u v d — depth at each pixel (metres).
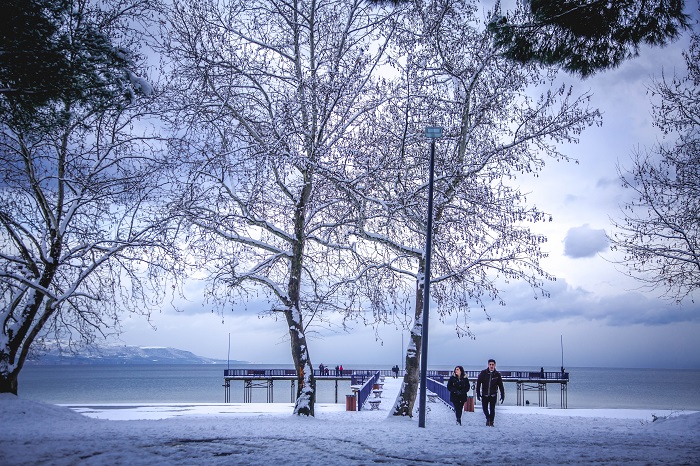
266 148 20.62
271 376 64.19
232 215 20.98
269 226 21.98
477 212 22.03
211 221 20.77
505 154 22.30
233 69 21.97
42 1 10.92
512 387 106.69
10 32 10.37
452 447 10.78
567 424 22.27
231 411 40.91
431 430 15.79
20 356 21.53
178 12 21.30
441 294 23.08
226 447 10.42
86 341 22.28
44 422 17.47
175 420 20.98
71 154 21.66
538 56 12.02
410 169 22.91
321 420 20.30
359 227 22.20
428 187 21.61
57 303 21.00
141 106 20.88
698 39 18.64
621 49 11.59
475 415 28.78
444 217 23.20
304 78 21.94
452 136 22.52
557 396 84.12
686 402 71.12
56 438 11.70
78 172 22.08
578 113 22.05
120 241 21.20
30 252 21.94
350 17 22.25
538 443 11.77
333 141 21.34
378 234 22.97
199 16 21.44
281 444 11.05
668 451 10.08
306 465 8.23
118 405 49.41
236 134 21.61
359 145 21.88
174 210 20.72
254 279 21.83
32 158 21.19
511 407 46.03
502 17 12.08
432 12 22.27
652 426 17.83
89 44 12.68
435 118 22.44
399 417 22.59
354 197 21.45
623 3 10.95
